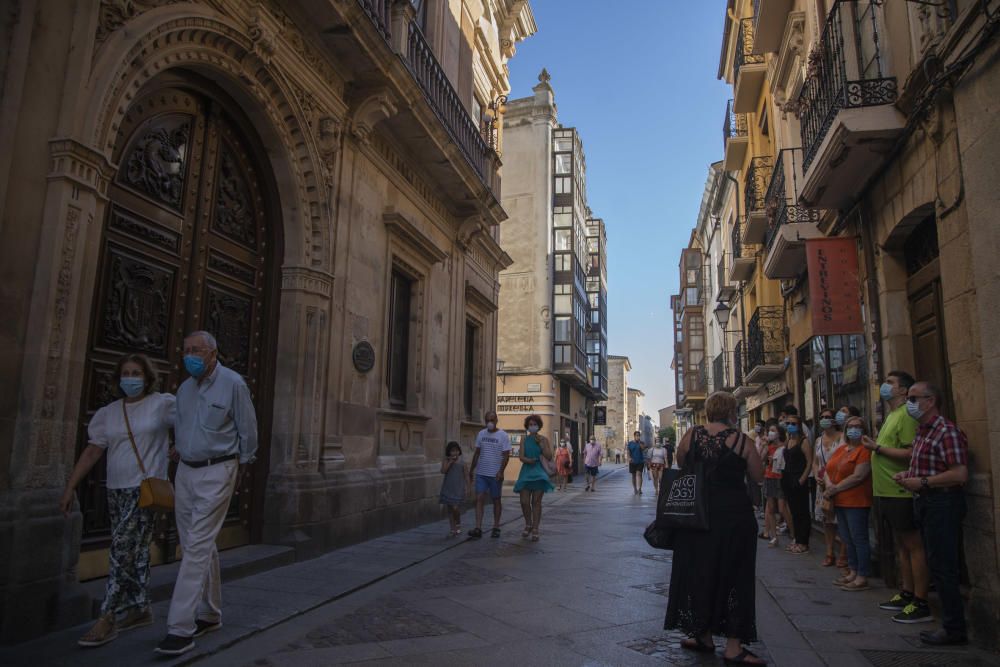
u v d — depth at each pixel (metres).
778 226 11.67
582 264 30.92
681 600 4.12
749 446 4.10
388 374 10.12
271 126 7.00
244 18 6.25
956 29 4.78
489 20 15.59
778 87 12.57
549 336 26.73
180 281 5.97
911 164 6.11
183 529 3.97
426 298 11.21
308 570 6.42
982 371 4.66
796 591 6.10
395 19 8.99
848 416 6.73
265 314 7.34
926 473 4.61
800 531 8.51
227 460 4.08
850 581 6.30
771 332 15.18
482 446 9.56
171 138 5.93
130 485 4.01
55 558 4.00
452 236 12.79
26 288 4.06
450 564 7.12
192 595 3.80
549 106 28.17
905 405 5.32
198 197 6.27
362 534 8.33
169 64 5.39
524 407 26.31
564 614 5.05
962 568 5.27
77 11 4.41
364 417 8.75
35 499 3.93
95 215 4.48
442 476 11.49
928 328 6.43
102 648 3.76
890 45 6.67
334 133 7.93
